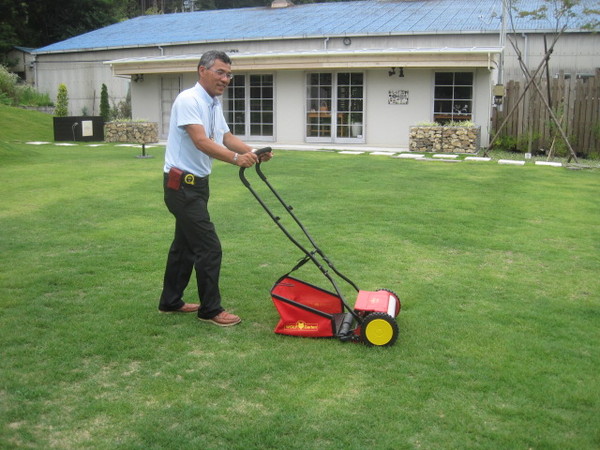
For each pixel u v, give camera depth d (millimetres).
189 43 21094
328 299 4125
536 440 2730
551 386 3223
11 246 5891
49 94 25766
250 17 23391
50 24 35500
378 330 3688
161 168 11258
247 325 4062
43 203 7918
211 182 9469
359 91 16047
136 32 24719
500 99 14023
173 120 3961
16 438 2727
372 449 2646
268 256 5590
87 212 7414
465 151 14039
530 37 17672
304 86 16516
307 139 16781
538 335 3906
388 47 18234
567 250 5941
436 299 4535
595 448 2678
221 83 3984
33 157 12836
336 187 9133
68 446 2666
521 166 11867
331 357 3566
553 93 13938
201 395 3113
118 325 4027
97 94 24562
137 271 5176
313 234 6387
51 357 3545
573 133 14102
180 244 4141
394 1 22141
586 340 3838
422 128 14203
